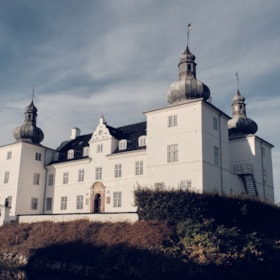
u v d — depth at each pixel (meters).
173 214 29.33
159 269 23.84
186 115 37.88
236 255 24.89
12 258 31.73
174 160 37.50
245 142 46.09
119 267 25.36
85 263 27.33
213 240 25.77
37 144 51.56
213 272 23.25
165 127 39.12
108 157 45.28
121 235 29.20
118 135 47.59
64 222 35.66
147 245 26.12
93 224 32.88
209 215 29.16
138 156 42.62
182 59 42.38
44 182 51.97
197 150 36.12
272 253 28.06
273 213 35.66
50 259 29.47
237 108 50.16
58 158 53.25
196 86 39.56
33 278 25.50
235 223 30.62
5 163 51.19
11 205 47.97
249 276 24.39
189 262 23.89
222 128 40.97
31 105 54.34
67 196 48.78
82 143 53.09
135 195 31.95
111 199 43.72
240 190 42.72
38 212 50.38
